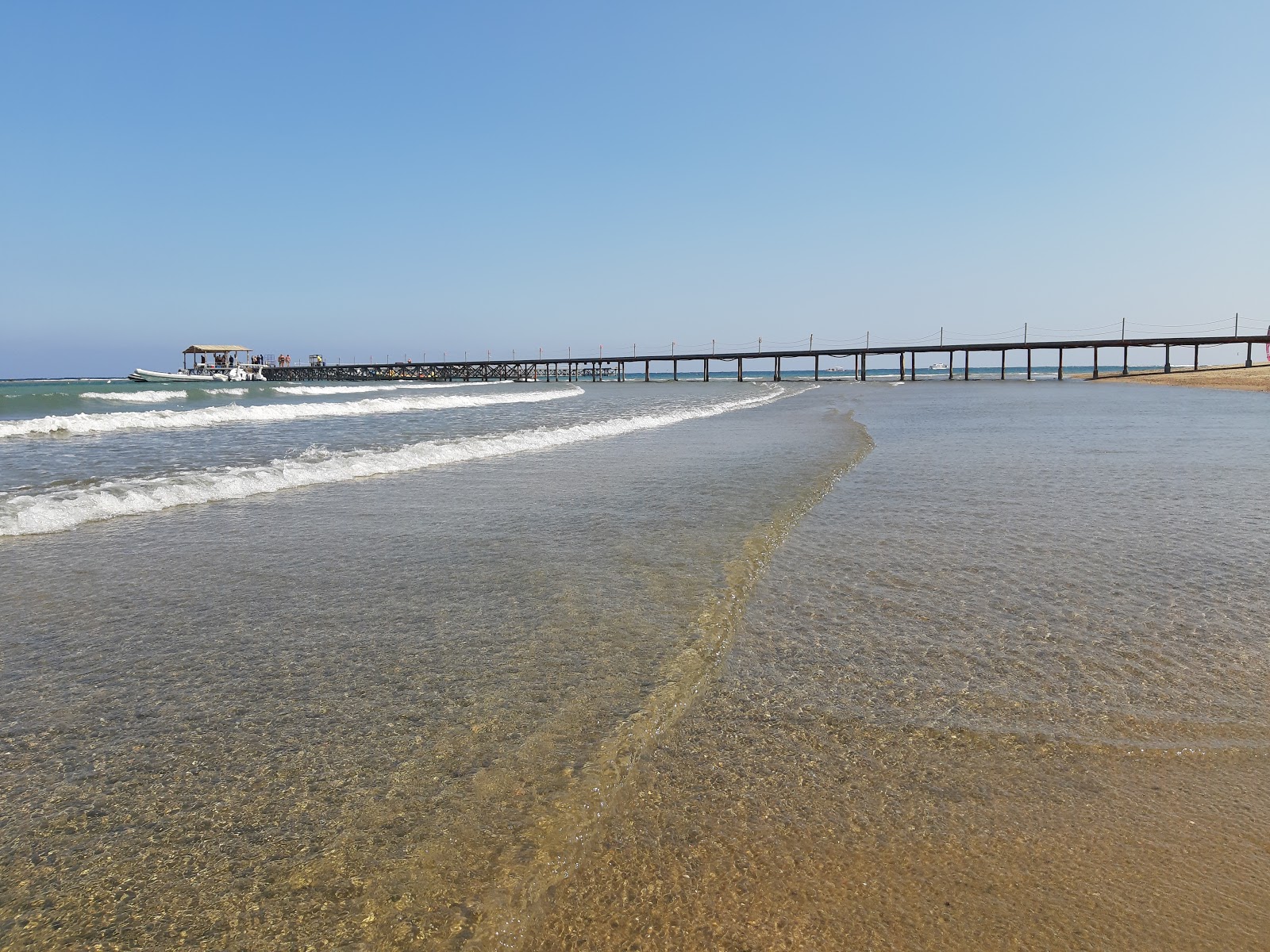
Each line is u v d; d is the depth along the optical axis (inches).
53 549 225.5
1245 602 173.6
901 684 131.4
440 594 181.9
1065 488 330.3
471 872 82.7
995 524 258.8
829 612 168.4
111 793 97.9
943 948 73.9
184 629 158.2
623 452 482.9
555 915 77.2
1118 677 134.2
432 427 661.9
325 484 348.2
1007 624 160.7
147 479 329.4
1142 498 303.4
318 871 82.5
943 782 102.0
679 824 92.0
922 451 481.7
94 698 125.7
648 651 145.2
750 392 1819.6
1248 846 89.7
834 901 80.1
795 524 259.9
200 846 87.0
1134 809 96.6
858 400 1315.2
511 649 146.7
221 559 215.2
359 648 147.7
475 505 297.7
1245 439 536.4
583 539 237.9
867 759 107.4
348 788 98.5
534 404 1152.8
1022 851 88.5
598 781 100.5
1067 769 105.5
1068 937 75.5
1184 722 118.3
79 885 80.4
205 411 784.3
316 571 202.2
